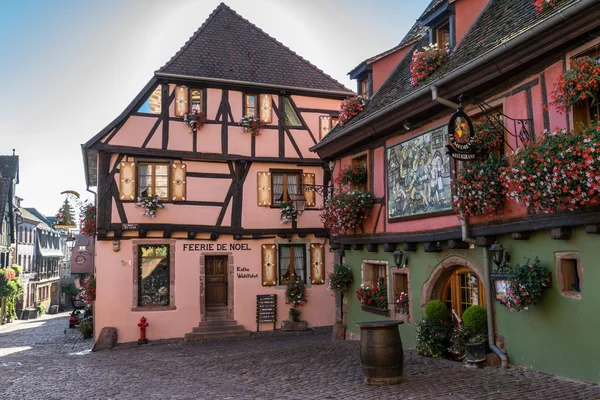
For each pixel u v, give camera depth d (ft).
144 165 50.11
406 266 33.91
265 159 53.47
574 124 20.98
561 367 22.18
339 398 21.70
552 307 22.67
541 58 22.72
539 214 22.44
